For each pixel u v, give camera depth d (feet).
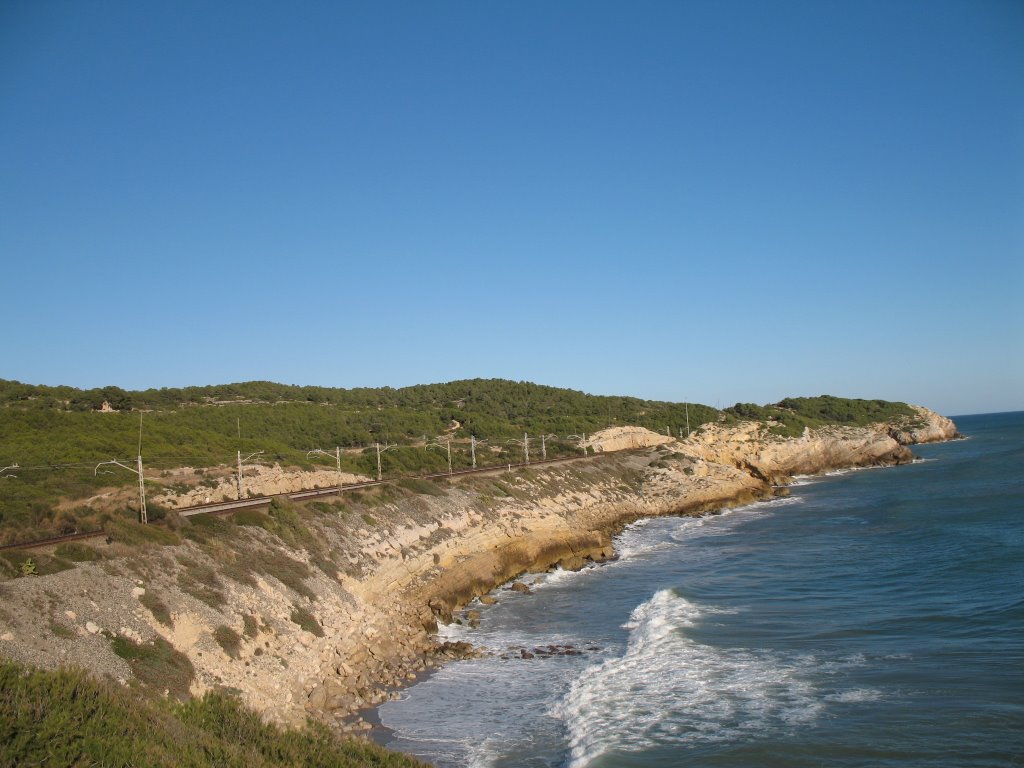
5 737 35.73
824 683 69.46
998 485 239.30
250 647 73.26
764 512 229.45
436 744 65.51
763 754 56.29
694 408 405.59
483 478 187.73
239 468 139.64
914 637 81.41
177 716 51.11
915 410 510.58
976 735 55.52
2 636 52.03
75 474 122.52
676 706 67.87
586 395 446.19
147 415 213.25
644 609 107.24
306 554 103.60
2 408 169.07
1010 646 75.36
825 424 398.42
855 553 140.36
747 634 88.33
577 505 204.44
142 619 65.46
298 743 53.52
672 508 235.81
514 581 142.61
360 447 243.19
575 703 71.36
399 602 109.81
